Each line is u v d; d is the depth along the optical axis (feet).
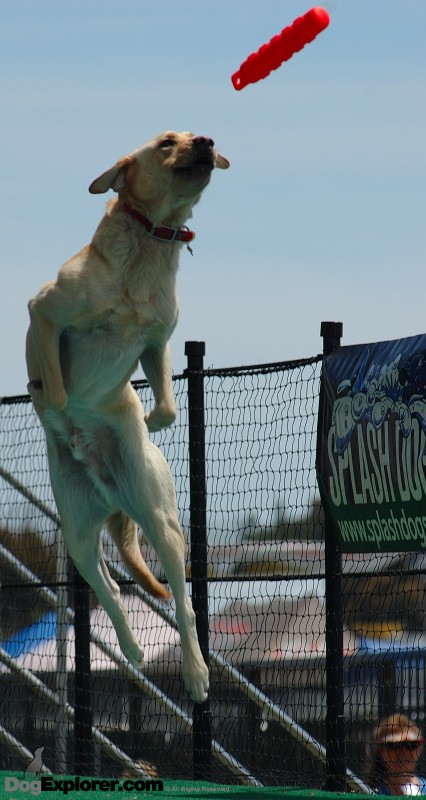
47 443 35.63
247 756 38.91
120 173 33.19
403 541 32.71
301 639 39.55
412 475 32.42
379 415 33.53
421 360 32.45
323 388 35.40
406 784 34.40
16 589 44.50
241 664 38.60
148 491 34.22
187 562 39.32
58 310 32.58
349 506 34.35
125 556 36.19
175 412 34.68
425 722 35.06
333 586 34.73
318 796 33.04
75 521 35.37
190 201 33.32
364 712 34.96
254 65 30.71
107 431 34.78
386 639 39.09
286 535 36.42
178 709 40.11
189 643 33.40
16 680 44.52
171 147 32.63
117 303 32.76
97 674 45.14
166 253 33.22
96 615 46.62
